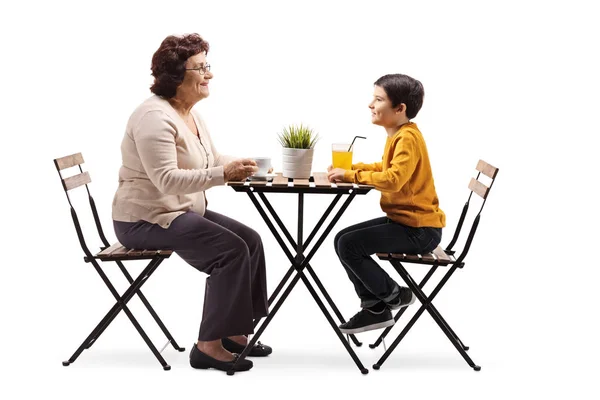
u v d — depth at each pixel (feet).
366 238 16.60
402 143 16.46
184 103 16.88
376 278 16.74
